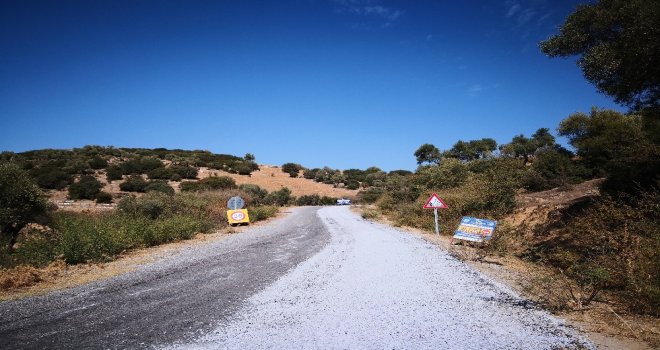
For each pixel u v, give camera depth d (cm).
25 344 500
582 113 2562
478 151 5034
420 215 2211
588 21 962
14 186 1485
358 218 2869
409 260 1060
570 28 998
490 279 829
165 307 653
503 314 595
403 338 507
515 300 669
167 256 1191
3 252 1073
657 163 1163
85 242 1119
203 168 7112
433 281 816
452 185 2698
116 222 1489
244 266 1013
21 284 812
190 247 1391
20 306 669
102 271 967
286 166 8544
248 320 584
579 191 2041
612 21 905
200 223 1906
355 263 1030
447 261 1044
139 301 691
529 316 584
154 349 480
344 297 703
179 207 2142
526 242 1251
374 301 676
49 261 1047
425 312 612
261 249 1327
